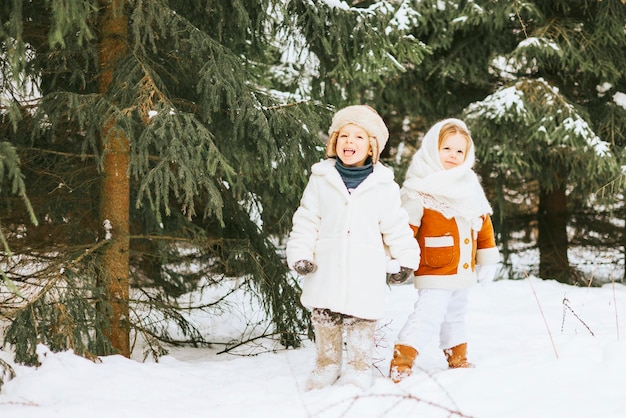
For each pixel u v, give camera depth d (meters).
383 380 3.13
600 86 7.94
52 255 3.91
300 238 3.22
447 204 3.41
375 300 3.15
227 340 4.75
